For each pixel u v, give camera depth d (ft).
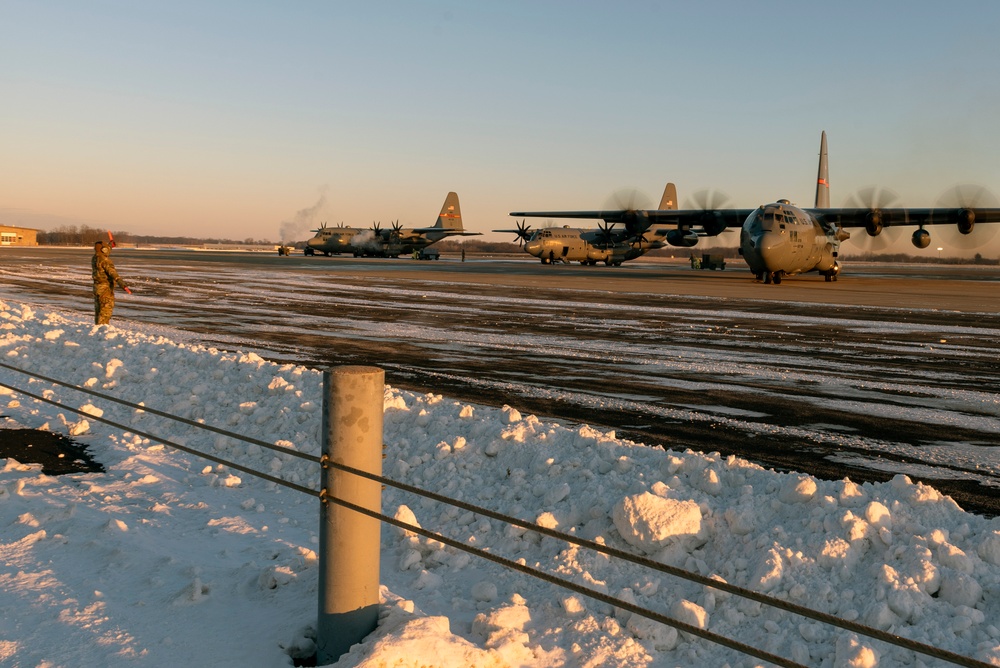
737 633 12.85
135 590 14.16
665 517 15.02
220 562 15.88
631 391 37.81
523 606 13.56
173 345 38.83
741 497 16.33
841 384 40.60
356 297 97.45
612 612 13.48
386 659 10.37
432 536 11.12
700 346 55.52
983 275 232.94
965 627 12.16
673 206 263.08
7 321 53.06
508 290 115.44
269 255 334.44
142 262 208.03
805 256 131.85
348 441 11.52
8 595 13.79
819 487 16.34
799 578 13.69
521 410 32.83
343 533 11.54
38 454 24.57
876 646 12.03
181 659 11.66
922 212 137.39
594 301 96.32
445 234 308.60
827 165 176.04
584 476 18.29
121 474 22.66
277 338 56.24
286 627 12.56
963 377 43.42
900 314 82.94
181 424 27.86
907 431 29.78
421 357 48.32
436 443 21.89
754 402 35.42
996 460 25.53
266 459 23.80
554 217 192.24
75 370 36.91
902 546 14.03
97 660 11.55
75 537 16.85
